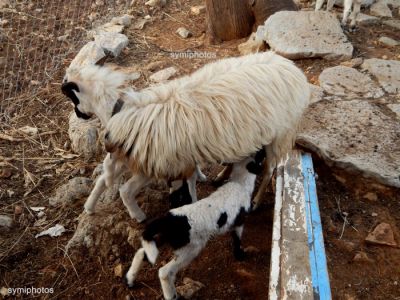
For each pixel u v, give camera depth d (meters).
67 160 1.73
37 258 1.36
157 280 1.27
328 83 1.85
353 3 2.39
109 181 1.34
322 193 1.44
